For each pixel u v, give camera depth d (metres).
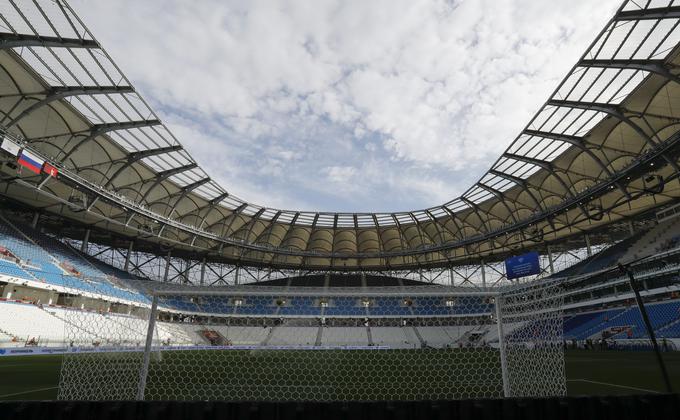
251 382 10.20
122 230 44.97
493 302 6.15
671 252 30.36
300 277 62.03
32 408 3.77
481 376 11.90
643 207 40.22
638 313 33.34
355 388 9.70
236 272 58.19
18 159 24.31
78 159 31.31
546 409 3.94
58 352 23.80
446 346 24.55
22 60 21.95
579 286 41.12
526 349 5.73
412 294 6.21
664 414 3.96
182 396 7.97
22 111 25.36
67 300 31.70
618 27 19.72
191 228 43.88
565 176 36.62
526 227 43.06
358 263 62.47
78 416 3.80
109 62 21.69
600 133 29.72
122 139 30.70
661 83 23.70
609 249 43.28
